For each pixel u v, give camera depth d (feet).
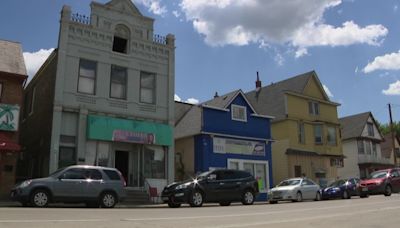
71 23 79.77
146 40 88.69
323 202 73.92
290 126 123.75
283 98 128.06
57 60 77.46
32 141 88.58
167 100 89.45
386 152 193.47
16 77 72.08
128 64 85.71
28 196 54.49
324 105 137.18
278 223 37.09
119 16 85.92
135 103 84.99
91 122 77.51
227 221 38.45
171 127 88.17
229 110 102.83
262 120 109.60
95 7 83.10
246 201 73.20
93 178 59.47
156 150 86.22
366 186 95.50
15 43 79.46
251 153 104.68
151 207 65.77
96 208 56.75
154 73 89.20
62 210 47.50
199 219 39.99
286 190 84.48
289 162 120.67
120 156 82.79
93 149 78.07
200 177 69.26
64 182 57.00
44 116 81.97
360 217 42.83
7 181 68.33
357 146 161.17
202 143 96.37
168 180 85.71
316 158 128.47
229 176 72.23
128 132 81.25
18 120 70.64
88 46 81.15
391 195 95.40
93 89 80.69
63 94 76.84
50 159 73.31
